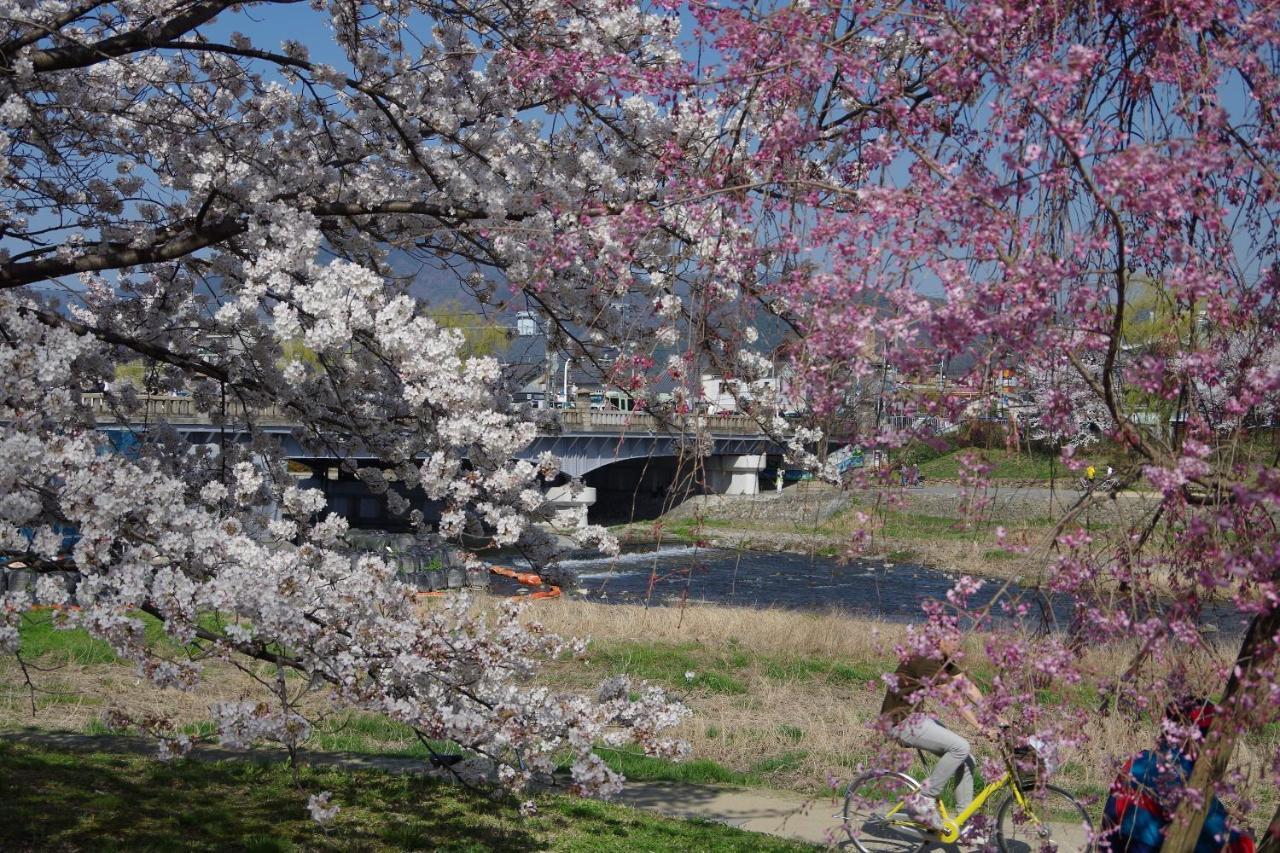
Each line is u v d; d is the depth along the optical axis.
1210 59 3.69
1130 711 3.88
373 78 7.93
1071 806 7.38
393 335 5.75
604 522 49.47
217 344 8.39
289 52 8.83
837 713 12.31
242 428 8.56
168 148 8.31
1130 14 3.90
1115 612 3.64
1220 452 3.63
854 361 3.60
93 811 7.48
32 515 4.74
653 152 7.19
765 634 16.39
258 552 5.21
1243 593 3.47
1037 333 3.51
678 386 5.79
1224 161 3.31
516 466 6.12
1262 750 4.11
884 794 6.57
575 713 6.79
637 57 7.29
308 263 6.12
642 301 6.14
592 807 8.69
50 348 5.15
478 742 6.31
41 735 10.23
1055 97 3.46
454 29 8.18
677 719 7.14
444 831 7.76
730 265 4.44
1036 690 3.78
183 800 8.02
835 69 4.12
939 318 3.37
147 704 11.63
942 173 3.59
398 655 5.61
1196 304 3.80
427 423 6.55
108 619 4.76
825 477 4.54
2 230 7.89
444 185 7.56
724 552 35.12
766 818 8.61
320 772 9.31
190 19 6.86
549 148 7.84
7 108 6.41
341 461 8.18
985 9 3.59
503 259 7.41
